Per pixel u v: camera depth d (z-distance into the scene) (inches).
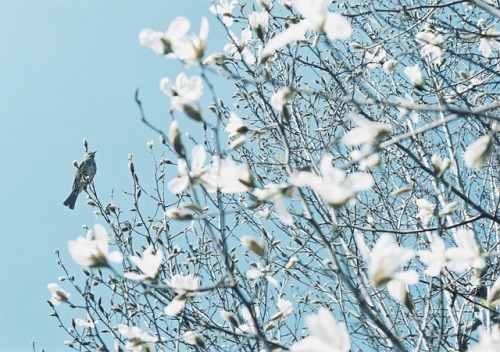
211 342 134.3
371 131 86.4
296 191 94.0
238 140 101.8
